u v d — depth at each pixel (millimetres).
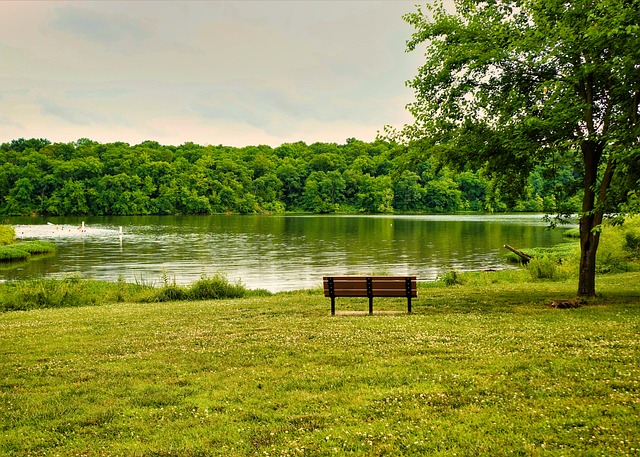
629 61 13086
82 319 14977
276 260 44094
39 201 152000
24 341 11617
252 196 172500
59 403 7320
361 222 112375
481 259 44062
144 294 22156
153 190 161750
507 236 69812
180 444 5875
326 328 11852
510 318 12352
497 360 8414
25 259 45750
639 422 5781
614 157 13141
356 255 47688
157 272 37250
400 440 5699
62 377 8602
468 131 17312
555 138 15258
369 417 6387
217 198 166750
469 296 17859
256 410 6797
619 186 14062
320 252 50656
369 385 7566
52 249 53688
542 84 15266
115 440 6094
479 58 15602
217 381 8086
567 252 41969
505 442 5512
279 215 159125
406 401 6820
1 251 46594
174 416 6746
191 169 174875
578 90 15742
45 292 20297
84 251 52781
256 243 61250
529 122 14227
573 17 14250
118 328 13211
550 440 5516
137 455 5645
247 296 22562
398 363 8562
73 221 123312
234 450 5660
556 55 14656
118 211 156875
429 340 10086
